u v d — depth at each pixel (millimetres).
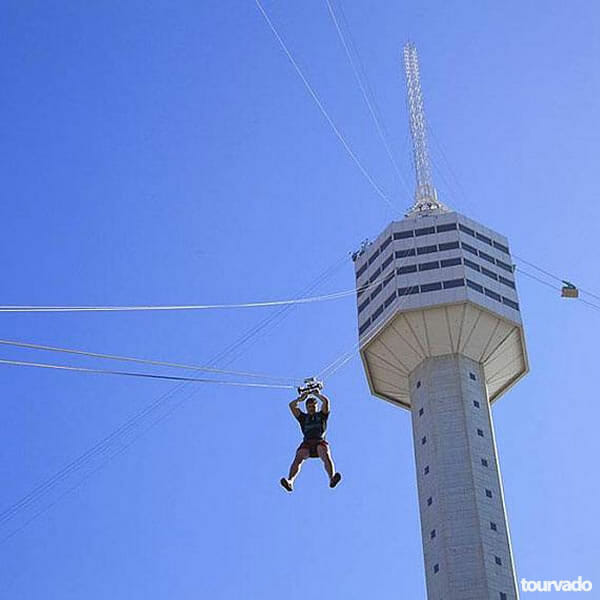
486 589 105125
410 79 145875
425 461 116500
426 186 138375
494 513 111375
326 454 44625
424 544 111688
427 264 124750
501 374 126438
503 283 126062
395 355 123875
